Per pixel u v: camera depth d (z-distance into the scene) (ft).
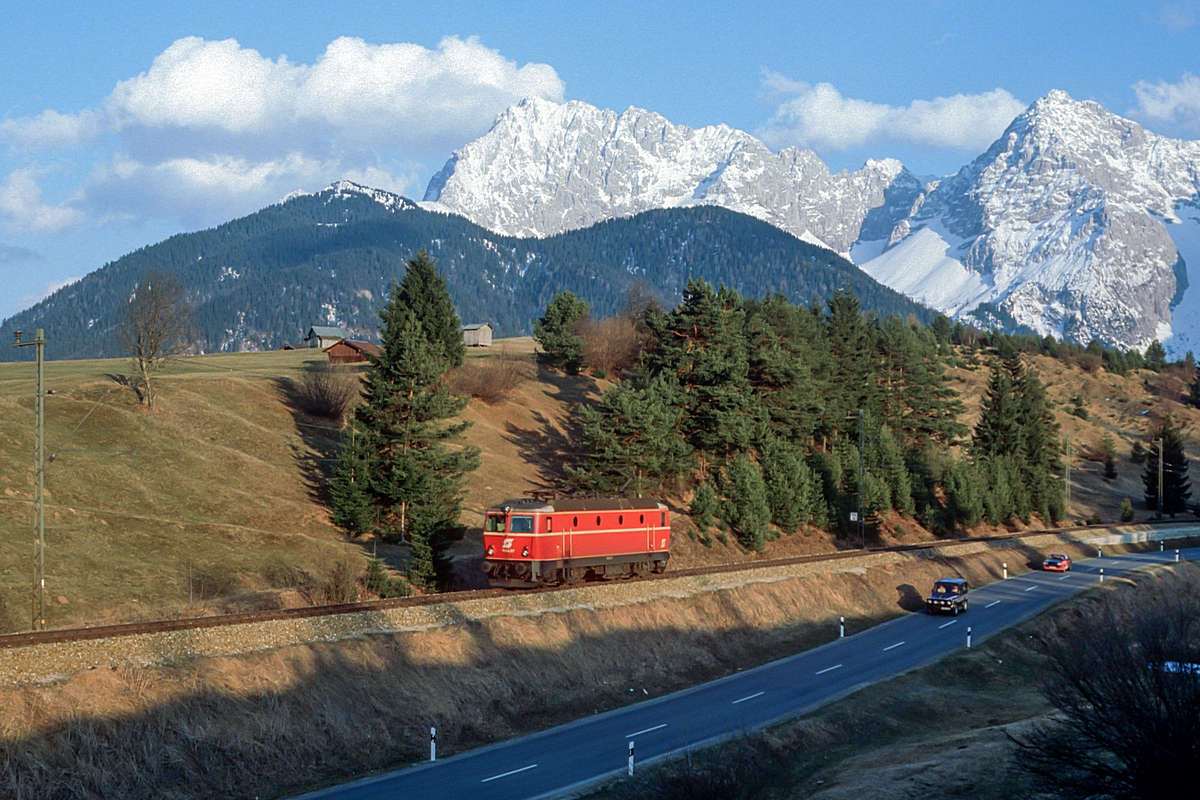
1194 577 269.64
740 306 386.11
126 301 275.39
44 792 85.15
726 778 97.60
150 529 181.57
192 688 102.01
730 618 176.86
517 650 136.77
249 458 231.91
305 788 98.58
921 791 95.50
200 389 267.80
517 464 290.56
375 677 118.73
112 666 99.66
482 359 379.96
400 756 109.70
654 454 259.80
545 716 128.47
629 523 177.37
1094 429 530.27
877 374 378.94
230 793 95.14
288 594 158.40
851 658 168.25
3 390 238.07
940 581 214.07
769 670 159.74
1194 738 67.00
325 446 256.32
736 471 261.44
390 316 248.11
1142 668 72.28
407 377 219.00
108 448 212.64
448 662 127.34
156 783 92.12
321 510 216.74
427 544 169.58
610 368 416.26
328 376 293.23
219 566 172.04
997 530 347.36
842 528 292.81
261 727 103.04
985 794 90.99
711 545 247.29
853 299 396.37
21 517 170.40
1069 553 303.89
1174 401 602.44
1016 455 381.40
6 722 87.81
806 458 301.22
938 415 380.17
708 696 141.79
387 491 204.13
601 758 109.70
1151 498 418.10
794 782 108.17
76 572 155.22
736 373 283.38
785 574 204.33
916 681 152.97
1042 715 128.88
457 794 96.73
